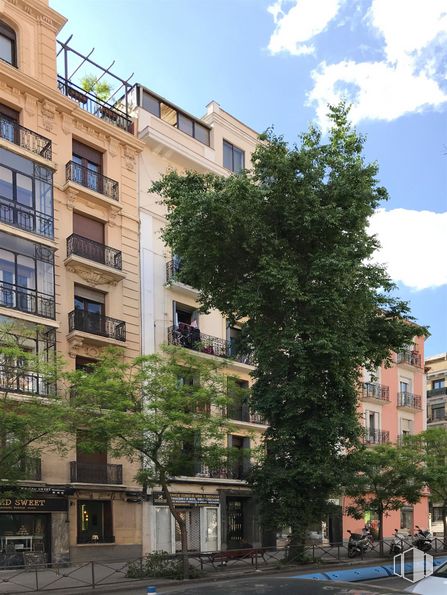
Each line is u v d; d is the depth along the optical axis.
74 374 16.25
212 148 30.05
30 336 18.34
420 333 19.20
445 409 50.38
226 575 16.12
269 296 17.91
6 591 13.84
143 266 26.00
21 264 21.08
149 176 27.22
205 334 27.69
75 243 23.38
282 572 16.72
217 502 26.31
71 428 15.91
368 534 24.30
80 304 23.81
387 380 38.50
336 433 17.98
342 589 3.35
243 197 16.89
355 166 17.70
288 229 17.67
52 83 24.19
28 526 20.20
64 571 17.98
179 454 17.50
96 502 22.38
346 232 18.16
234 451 17.80
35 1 23.86
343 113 18.67
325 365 17.53
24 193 21.75
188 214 17.28
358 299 17.66
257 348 18.78
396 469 25.19
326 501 18.66
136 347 24.91
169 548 24.03
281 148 17.84
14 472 15.40
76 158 24.92
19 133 22.25
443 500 30.11
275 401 18.34
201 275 18.62
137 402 16.86
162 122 27.84
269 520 18.53
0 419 14.53
